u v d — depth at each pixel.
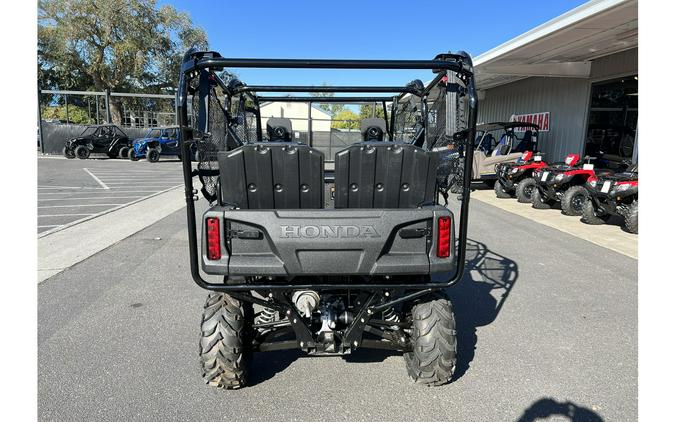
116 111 34.53
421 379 2.75
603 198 7.34
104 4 30.59
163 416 2.54
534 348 3.36
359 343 2.66
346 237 2.34
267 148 2.33
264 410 2.61
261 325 2.85
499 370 3.04
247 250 2.38
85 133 23.69
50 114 40.66
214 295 2.78
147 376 2.95
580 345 3.40
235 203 2.43
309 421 2.51
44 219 8.02
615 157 11.66
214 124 3.00
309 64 2.42
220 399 2.71
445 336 2.67
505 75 14.05
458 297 4.41
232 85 3.96
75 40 31.64
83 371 3.00
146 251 5.93
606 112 12.15
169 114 36.47
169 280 4.82
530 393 2.77
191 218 2.38
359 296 2.66
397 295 2.77
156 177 15.42
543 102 15.04
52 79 37.75
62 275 4.95
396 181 2.43
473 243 6.55
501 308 4.13
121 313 3.96
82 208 9.18
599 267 5.38
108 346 3.35
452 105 2.77
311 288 2.43
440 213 2.40
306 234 2.33
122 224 7.63
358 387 2.84
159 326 3.70
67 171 17.19
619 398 2.71
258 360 3.19
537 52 11.25
